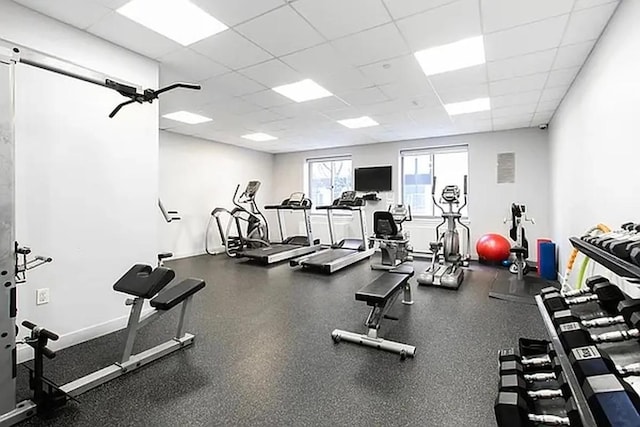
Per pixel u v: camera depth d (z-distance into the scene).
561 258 4.82
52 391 1.92
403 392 2.14
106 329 3.00
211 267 6.08
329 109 5.12
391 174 7.78
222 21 2.66
